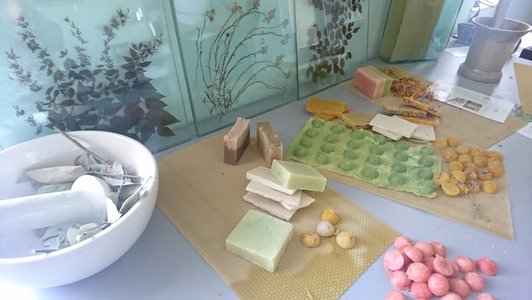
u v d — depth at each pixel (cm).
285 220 48
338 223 48
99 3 51
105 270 42
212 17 63
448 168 59
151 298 39
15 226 39
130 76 58
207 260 43
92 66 54
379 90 81
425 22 95
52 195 41
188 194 53
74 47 52
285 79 79
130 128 60
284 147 64
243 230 45
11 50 47
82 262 34
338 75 90
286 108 77
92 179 43
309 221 49
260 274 41
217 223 48
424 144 65
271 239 43
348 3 85
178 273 42
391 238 46
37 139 46
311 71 83
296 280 41
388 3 96
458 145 65
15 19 46
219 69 68
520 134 70
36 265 32
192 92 66
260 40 71
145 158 46
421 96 81
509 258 44
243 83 73
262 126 60
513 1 107
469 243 46
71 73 53
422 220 50
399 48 97
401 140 66
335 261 43
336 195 53
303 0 75
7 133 51
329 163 60
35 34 48
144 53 58
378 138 65
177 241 46
